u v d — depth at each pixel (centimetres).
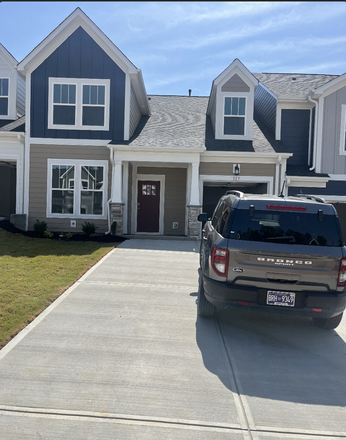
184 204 1410
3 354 371
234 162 1205
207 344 417
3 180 1538
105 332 435
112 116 1194
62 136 1193
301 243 405
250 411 295
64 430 263
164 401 303
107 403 297
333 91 1230
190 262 822
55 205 1198
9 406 288
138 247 980
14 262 738
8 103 1323
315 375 358
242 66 1254
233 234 417
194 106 1614
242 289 405
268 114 1425
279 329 476
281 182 1196
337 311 402
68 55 1188
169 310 520
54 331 432
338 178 1236
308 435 269
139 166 1398
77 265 736
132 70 1173
